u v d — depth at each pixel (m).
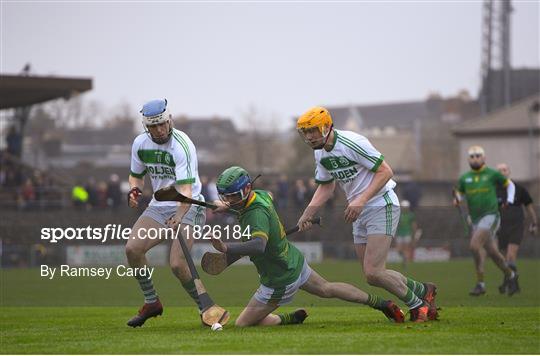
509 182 51.78
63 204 90.75
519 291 51.75
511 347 24.27
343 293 31.38
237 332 28.86
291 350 23.84
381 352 23.30
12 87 93.62
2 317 39.00
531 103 189.12
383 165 30.92
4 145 137.88
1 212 82.69
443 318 34.22
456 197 52.50
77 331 31.11
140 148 31.95
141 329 31.44
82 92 97.25
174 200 29.64
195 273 30.92
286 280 30.48
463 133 192.38
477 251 51.09
